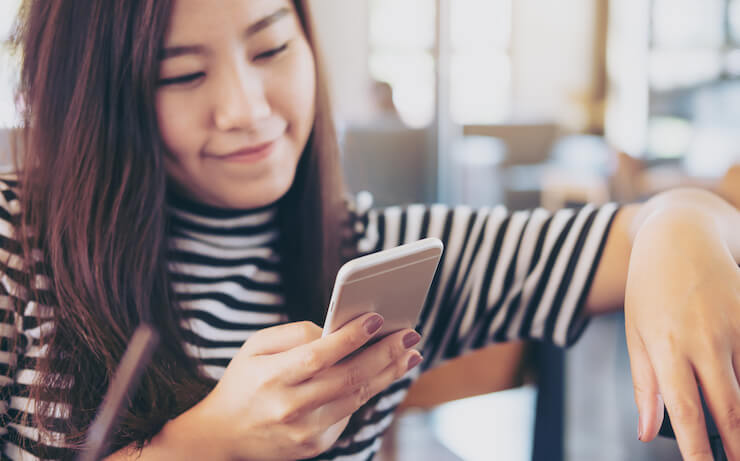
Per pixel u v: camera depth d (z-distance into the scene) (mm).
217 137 631
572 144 4566
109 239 671
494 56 5203
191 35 592
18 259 699
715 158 4098
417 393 1001
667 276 552
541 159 4773
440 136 3689
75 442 639
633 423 2293
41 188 693
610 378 2682
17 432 699
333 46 3908
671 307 531
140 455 563
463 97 4922
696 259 557
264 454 549
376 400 793
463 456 2223
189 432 563
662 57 5262
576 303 780
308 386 511
